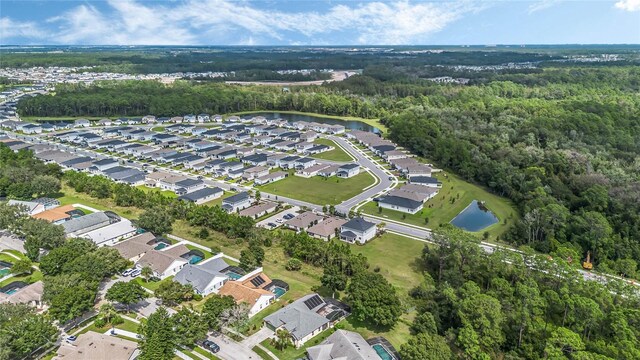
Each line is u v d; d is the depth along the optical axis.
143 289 101.44
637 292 99.56
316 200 178.25
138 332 89.00
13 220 135.75
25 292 101.38
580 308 90.50
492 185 190.50
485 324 88.56
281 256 129.75
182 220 153.50
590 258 134.50
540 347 88.44
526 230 143.38
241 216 146.88
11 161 199.12
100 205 166.50
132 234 141.12
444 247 118.25
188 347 88.69
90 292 96.69
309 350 85.06
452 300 97.25
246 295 102.62
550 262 105.50
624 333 83.75
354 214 161.25
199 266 115.62
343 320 99.44
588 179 173.50
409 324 98.31
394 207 169.50
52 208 158.62
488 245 140.38
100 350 82.19
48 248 123.81
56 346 88.06
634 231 139.50
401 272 121.50
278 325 93.56
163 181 190.00
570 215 146.88
